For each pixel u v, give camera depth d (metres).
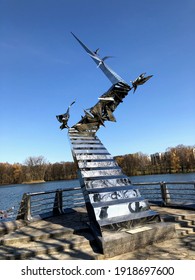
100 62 12.10
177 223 8.28
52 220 9.91
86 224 8.60
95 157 9.55
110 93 11.09
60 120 10.85
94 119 11.20
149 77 10.61
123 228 7.05
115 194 7.93
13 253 6.53
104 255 6.17
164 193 11.23
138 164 92.12
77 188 11.88
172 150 90.56
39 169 107.94
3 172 109.56
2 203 32.81
